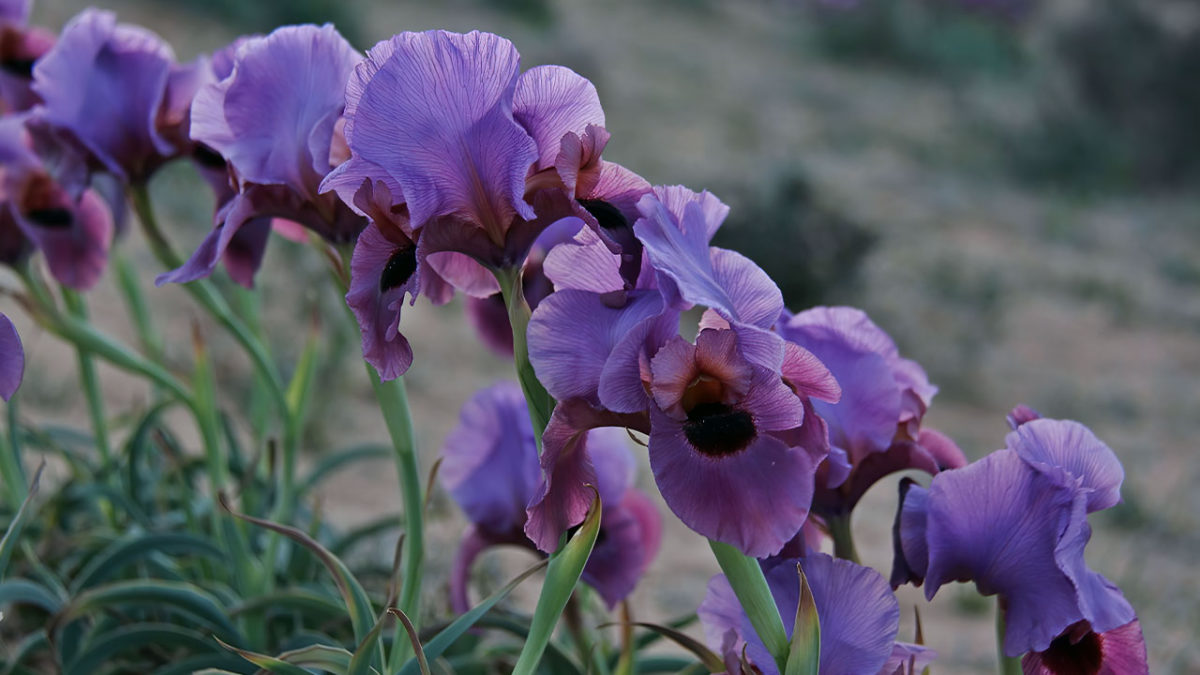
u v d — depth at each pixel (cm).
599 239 77
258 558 112
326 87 85
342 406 246
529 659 77
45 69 96
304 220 86
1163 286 522
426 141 76
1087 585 78
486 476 97
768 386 74
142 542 98
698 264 75
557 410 75
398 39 76
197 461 119
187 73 98
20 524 84
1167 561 226
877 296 446
